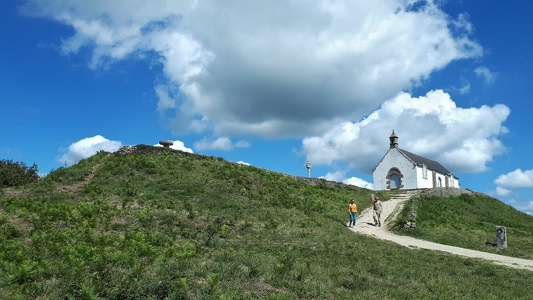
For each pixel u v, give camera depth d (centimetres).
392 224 2572
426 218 2894
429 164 7056
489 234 2653
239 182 2866
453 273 1377
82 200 2091
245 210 2256
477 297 1070
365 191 4059
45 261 985
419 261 1543
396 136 6638
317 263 1327
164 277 927
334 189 3847
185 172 2925
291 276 1078
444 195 3862
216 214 2075
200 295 819
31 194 2209
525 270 1538
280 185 3134
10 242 1244
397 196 3831
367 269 1302
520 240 2531
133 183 2561
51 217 1617
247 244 1556
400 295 1008
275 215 2244
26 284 821
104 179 2586
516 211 3981
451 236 2436
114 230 1555
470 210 3594
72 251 1108
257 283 969
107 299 783
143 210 1873
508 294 1130
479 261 1686
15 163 3778
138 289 809
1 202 1905
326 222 2344
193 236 1580
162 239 1409
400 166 6450
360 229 2405
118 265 1002
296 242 1717
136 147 3416
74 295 784
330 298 930
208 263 1105
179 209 2045
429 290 1113
